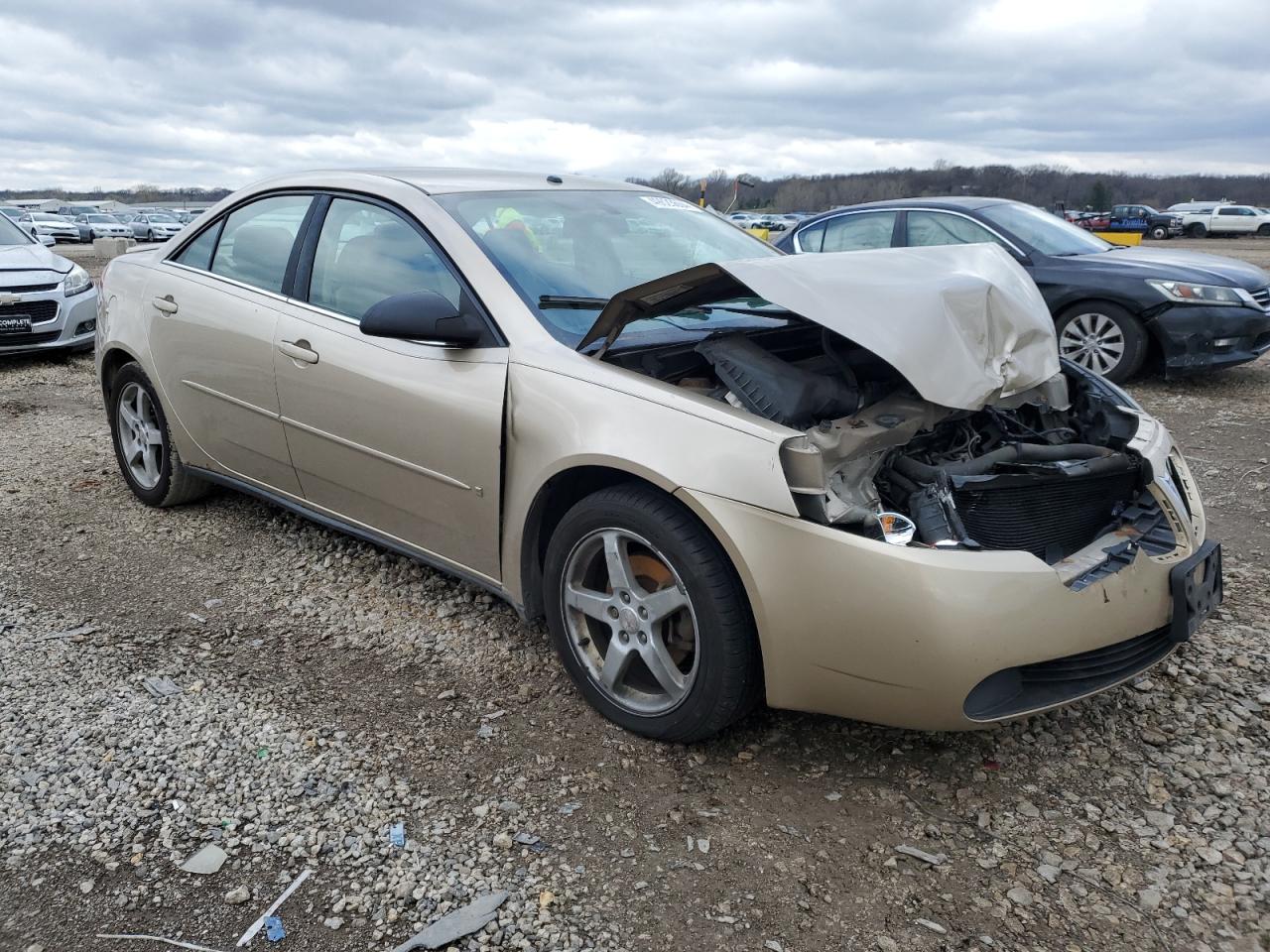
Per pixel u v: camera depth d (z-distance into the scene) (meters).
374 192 3.57
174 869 2.26
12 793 2.52
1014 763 2.72
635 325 3.20
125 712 2.90
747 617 2.53
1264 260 23.23
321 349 3.46
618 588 2.76
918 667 2.33
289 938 2.07
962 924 2.13
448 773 2.64
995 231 7.92
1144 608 2.63
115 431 4.79
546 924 2.11
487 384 2.99
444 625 3.50
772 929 2.11
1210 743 2.79
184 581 3.88
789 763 2.72
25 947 2.04
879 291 2.67
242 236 4.05
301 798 2.52
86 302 8.85
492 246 3.27
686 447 2.54
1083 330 7.59
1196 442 6.04
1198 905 2.18
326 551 4.16
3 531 4.40
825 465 2.61
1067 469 2.71
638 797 2.55
